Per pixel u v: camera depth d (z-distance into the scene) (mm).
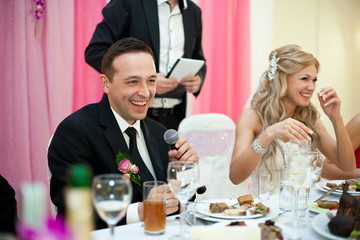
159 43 3178
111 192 1096
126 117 1955
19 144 3334
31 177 3418
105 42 3002
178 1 3301
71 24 3541
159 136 2230
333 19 5500
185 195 1330
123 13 3041
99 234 1367
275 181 2623
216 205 1613
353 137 2918
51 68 3479
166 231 1399
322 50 5465
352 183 1979
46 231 764
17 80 3338
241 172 2387
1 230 1690
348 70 5707
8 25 3311
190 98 4305
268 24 4910
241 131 2668
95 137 1888
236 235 1188
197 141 2957
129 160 1886
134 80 1877
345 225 1256
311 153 1689
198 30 3502
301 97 2631
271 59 2715
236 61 4707
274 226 1313
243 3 4656
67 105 3564
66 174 1796
